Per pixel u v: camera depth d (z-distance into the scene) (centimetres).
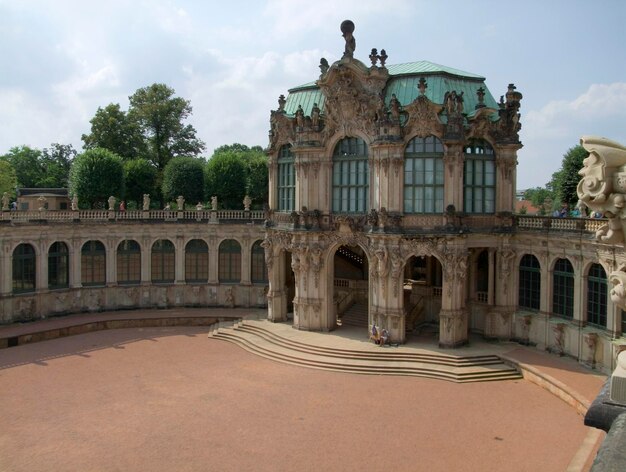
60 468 3331
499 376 4966
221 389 4706
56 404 4344
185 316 7038
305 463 3397
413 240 5522
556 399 4416
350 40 5784
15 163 14400
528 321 5603
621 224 933
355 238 5903
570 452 3491
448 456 3472
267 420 4050
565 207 6475
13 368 5219
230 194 9544
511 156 5769
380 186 5644
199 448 3603
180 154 11744
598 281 4853
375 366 5166
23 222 6506
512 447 3581
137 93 11406
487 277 6166
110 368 5262
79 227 7019
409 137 5588
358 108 5819
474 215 5703
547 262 5391
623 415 812
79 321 6700
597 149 940
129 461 3425
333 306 6262
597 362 4822
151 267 7475
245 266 7525
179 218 7488
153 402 4406
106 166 8781
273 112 6588
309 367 5306
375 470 3306
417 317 6406
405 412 4191
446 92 5541
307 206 6109
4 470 3300
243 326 6506
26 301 6619
